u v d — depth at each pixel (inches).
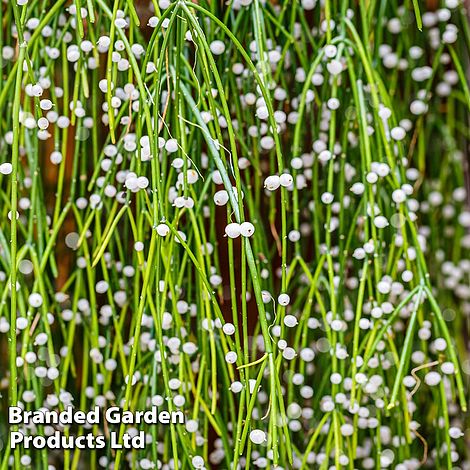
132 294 43.1
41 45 41.4
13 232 37.9
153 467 40.8
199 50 38.5
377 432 41.8
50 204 45.4
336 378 40.7
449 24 44.4
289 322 38.4
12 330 38.1
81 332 44.8
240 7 41.6
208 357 42.0
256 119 42.5
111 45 38.2
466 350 47.1
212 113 38.2
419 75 43.9
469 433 45.8
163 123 39.2
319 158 41.4
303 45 42.6
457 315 46.6
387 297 42.7
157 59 39.8
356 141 43.5
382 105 41.5
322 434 42.7
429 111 45.9
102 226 44.1
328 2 40.4
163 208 38.1
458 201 46.3
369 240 41.1
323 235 44.3
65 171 45.3
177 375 41.6
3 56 41.6
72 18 41.3
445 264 46.2
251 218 41.4
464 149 46.9
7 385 44.4
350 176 42.9
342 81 43.0
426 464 45.4
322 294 44.0
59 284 44.8
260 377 37.6
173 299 40.2
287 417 42.0
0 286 41.2
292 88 43.6
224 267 44.6
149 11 44.0
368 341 40.9
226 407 42.7
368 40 41.0
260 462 41.4
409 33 44.8
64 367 41.6
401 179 40.9
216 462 42.9
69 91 44.3
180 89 39.5
